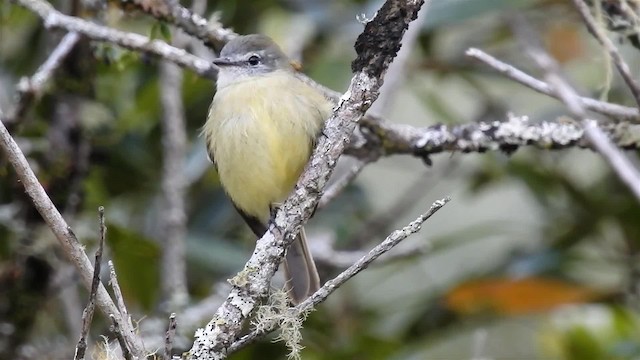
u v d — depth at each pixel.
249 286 6.54
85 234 10.73
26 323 10.72
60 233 6.10
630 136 8.27
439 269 12.78
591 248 11.73
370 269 12.43
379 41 6.51
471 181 12.65
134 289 11.30
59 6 11.97
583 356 11.15
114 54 9.59
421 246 10.76
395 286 12.55
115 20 9.39
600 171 12.53
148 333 9.86
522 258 11.32
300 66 10.04
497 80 13.01
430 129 8.77
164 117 10.63
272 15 12.88
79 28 9.16
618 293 11.09
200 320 9.94
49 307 11.16
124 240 10.88
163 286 10.30
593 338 11.15
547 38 12.98
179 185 10.32
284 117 8.93
